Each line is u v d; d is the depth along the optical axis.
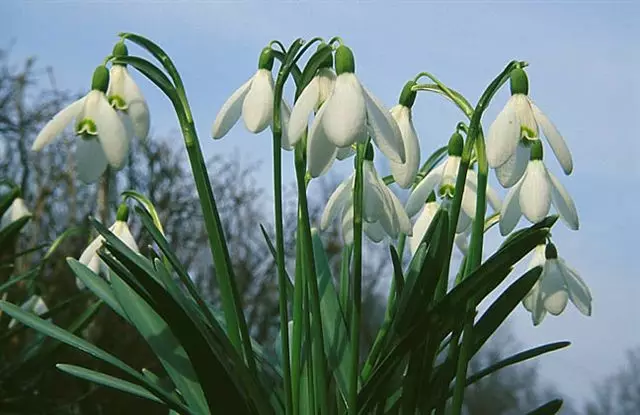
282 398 0.57
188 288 0.55
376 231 0.60
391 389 0.57
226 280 0.53
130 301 0.57
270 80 0.54
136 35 0.54
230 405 0.52
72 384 1.57
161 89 0.53
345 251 0.61
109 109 0.54
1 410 0.91
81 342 0.55
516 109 0.53
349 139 0.50
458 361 0.55
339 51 0.51
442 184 0.59
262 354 0.62
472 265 0.54
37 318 0.56
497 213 0.59
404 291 0.55
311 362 0.54
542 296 0.58
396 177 0.56
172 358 0.56
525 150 0.55
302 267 0.55
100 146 0.57
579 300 0.58
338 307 0.60
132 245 0.62
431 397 0.55
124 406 1.72
